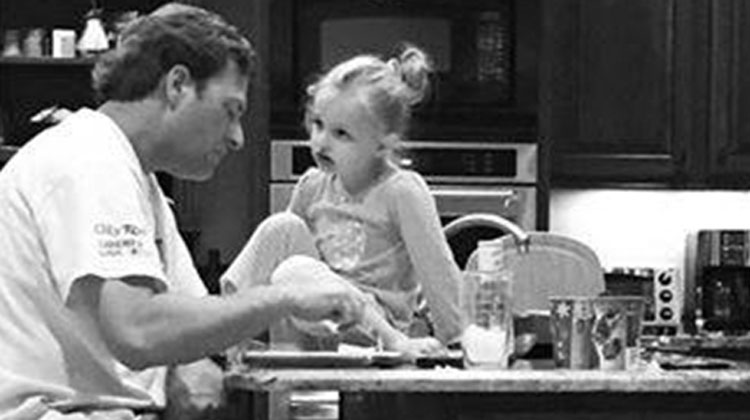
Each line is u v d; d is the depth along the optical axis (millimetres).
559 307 2365
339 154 2971
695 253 5402
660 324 5293
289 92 4801
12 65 5012
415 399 2314
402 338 2531
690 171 5301
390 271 2996
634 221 5555
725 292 5312
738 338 4781
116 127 2215
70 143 2154
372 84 2945
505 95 4902
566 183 5281
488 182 4891
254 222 4789
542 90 4910
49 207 2121
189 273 2525
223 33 2271
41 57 4867
